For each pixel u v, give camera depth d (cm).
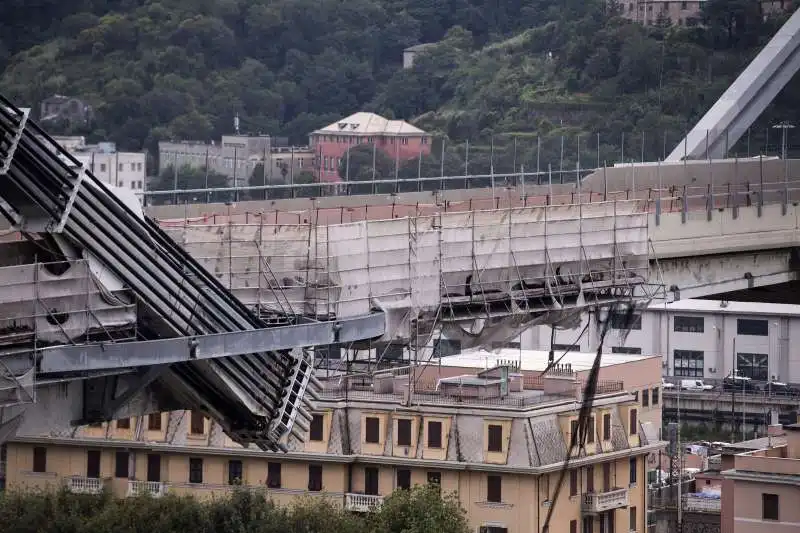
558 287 19625
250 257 17088
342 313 17425
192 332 14075
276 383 15038
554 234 19625
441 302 18325
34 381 12962
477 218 19162
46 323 13225
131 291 13700
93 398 13962
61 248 13550
